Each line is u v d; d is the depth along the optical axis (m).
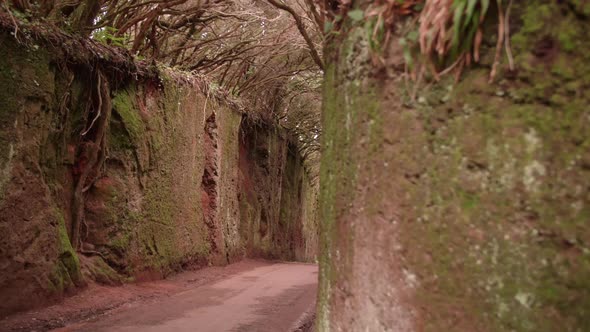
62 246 8.12
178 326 6.97
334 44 2.96
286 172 24.45
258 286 11.41
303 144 26.66
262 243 20.28
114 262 9.84
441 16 2.02
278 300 9.41
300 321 7.52
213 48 16.45
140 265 10.62
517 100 1.88
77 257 8.66
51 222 7.88
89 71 9.09
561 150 1.80
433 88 2.12
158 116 11.62
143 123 10.88
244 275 13.77
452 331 1.99
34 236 7.49
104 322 7.12
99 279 9.22
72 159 8.99
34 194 7.55
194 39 14.45
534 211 1.83
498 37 1.93
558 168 1.80
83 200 9.44
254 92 19.09
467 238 1.97
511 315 1.84
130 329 6.72
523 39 1.87
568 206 1.78
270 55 16.59
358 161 2.54
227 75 17.77
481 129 1.96
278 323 7.35
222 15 13.57
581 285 1.73
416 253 2.14
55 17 8.58
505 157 1.90
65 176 8.88
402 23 2.29
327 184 3.01
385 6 2.33
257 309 8.43
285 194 24.17
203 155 14.48
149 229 11.09
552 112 1.82
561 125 1.80
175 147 12.48
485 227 1.93
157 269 11.30
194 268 13.57
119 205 10.04
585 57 1.78
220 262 15.43
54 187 8.33
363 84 2.51
